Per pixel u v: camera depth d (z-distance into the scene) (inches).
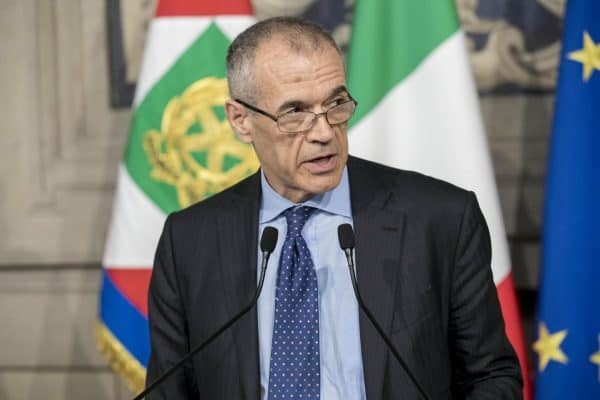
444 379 177.3
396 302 177.0
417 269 179.2
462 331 182.1
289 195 188.4
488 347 180.1
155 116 281.9
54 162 325.7
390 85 273.4
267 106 172.7
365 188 190.4
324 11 311.0
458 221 184.2
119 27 318.7
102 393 333.1
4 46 323.3
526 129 306.3
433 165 269.9
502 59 305.1
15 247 329.1
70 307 330.3
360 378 175.5
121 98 320.8
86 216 326.0
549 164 270.8
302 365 175.8
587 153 266.1
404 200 186.5
